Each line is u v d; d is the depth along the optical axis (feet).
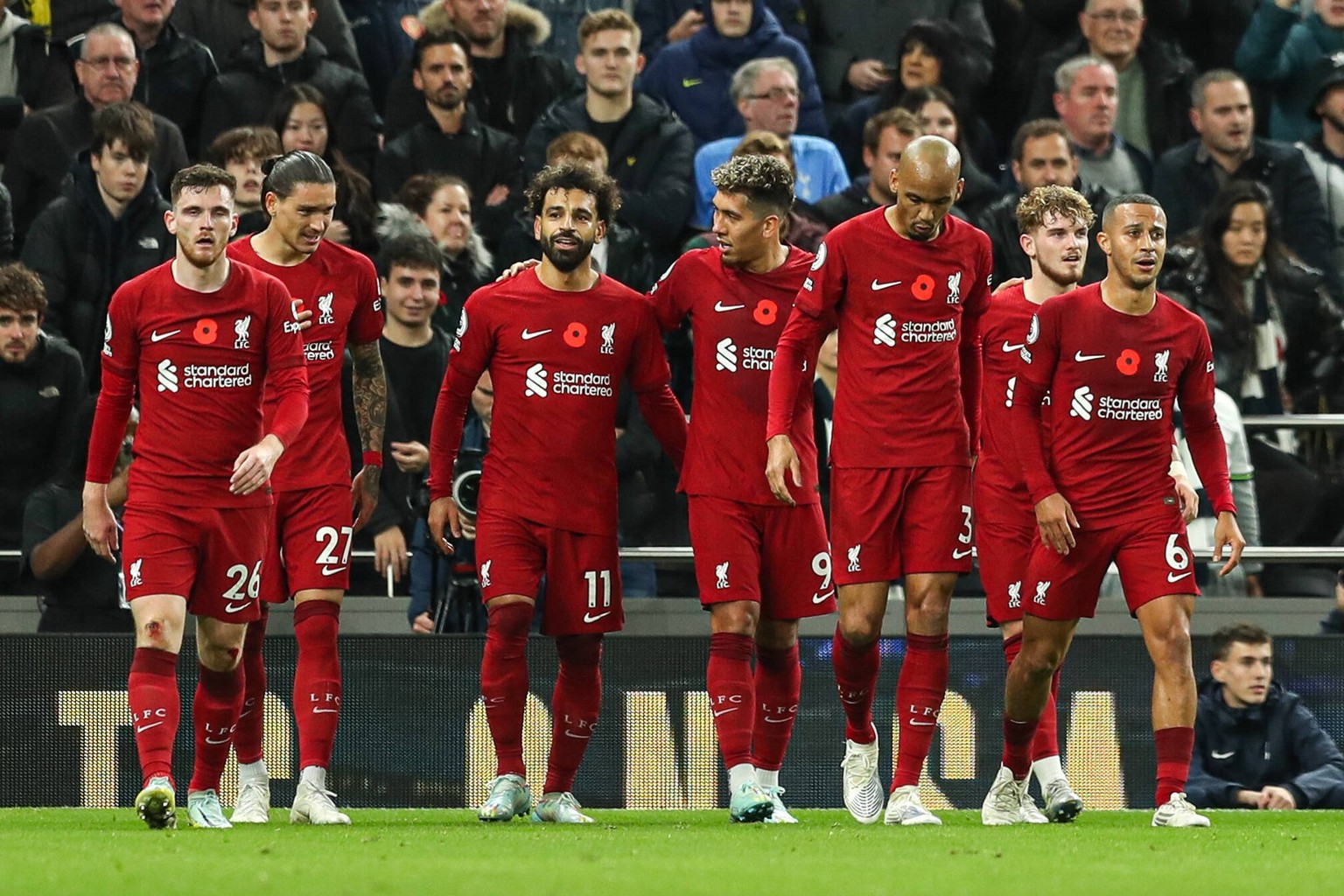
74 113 124.98
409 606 104.63
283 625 102.53
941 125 127.24
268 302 73.67
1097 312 76.95
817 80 143.02
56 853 58.08
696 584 107.14
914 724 78.48
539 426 78.59
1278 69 142.92
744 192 78.02
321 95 123.13
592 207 78.23
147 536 72.08
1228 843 66.03
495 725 79.51
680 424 82.38
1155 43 140.97
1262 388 117.60
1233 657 95.66
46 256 113.91
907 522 78.48
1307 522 109.81
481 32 134.82
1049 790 84.12
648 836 68.80
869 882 49.01
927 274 77.51
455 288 116.78
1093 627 106.11
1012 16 142.51
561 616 79.46
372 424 86.38
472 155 128.26
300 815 79.82
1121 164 133.69
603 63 127.13
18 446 105.81
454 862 54.80
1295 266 119.24
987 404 88.43
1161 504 77.00
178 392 72.69
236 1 138.41
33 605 104.47
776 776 83.35
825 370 108.06
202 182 72.02
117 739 97.60
